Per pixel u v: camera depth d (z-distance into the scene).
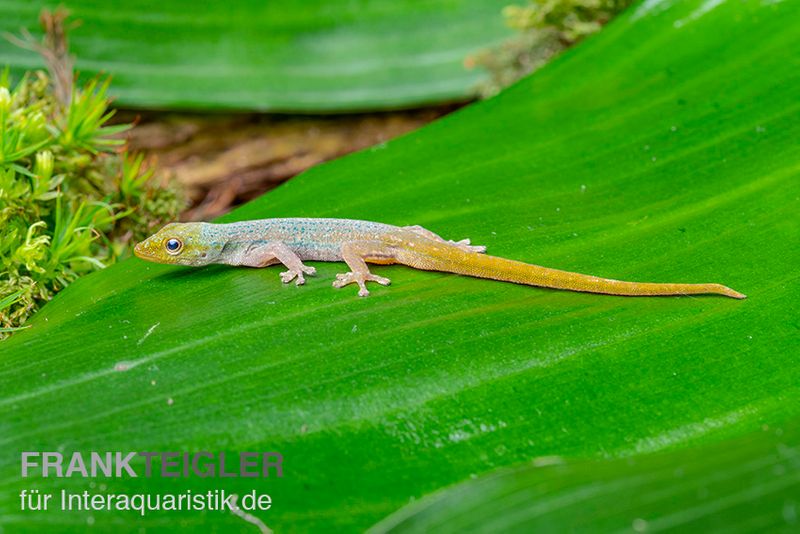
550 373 0.30
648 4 0.35
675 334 0.30
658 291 0.31
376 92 0.37
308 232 0.32
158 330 0.31
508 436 0.29
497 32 0.37
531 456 0.29
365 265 0.31
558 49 0.37
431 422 0.29
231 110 0.36
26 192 0.32
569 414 0.29
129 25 0.36
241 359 0.30
